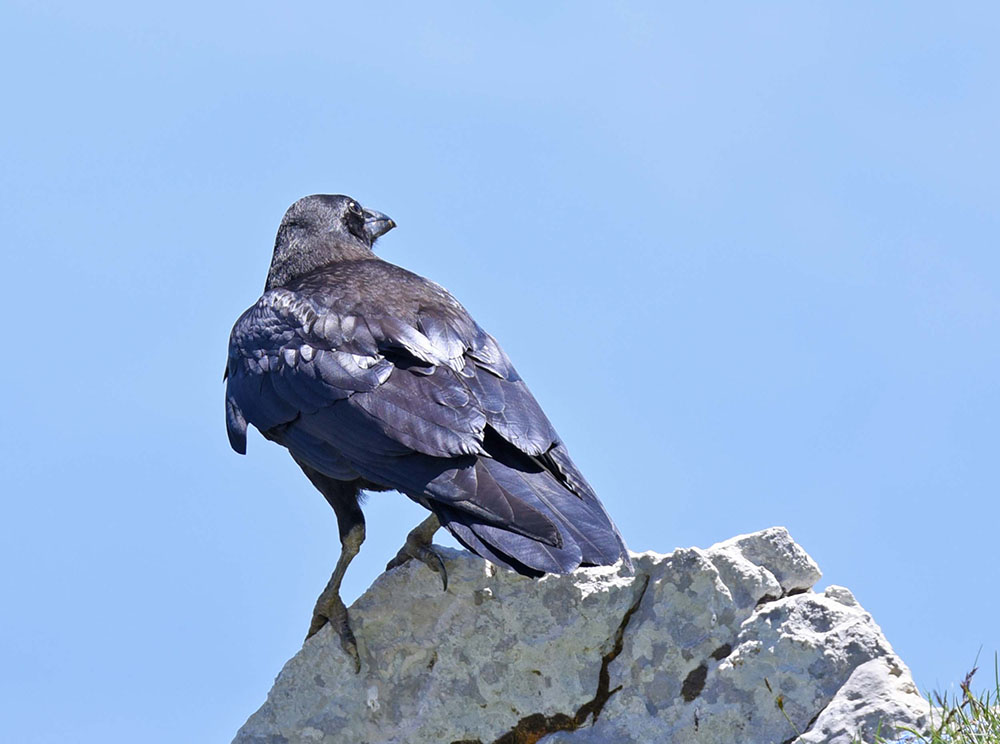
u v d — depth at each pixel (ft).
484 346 38.65
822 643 33.42
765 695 33.60
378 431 35.91
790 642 33.60
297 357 38.91
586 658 35.55
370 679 36.24
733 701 33.88
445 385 36.63
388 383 36.96
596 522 33.22
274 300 41.78
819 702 33.14
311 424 37.60
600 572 35.88
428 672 36.27
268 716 36.42
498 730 35.65
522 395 37.17
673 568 35.12
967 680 31.55
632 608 35.60
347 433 36.52
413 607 36.52
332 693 36.29
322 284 41.75
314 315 39.99
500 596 36.17
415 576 36.73
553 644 35.63
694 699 34.40
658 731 34.37
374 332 38.52
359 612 36.68
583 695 35.35
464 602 36.32
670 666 34.78
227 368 41.93
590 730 35.06
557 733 35.24
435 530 37.14
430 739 35.78
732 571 34.94
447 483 34.09
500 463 35.01
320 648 36.52
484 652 35.99
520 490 33.88
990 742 29.84
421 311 39.60
